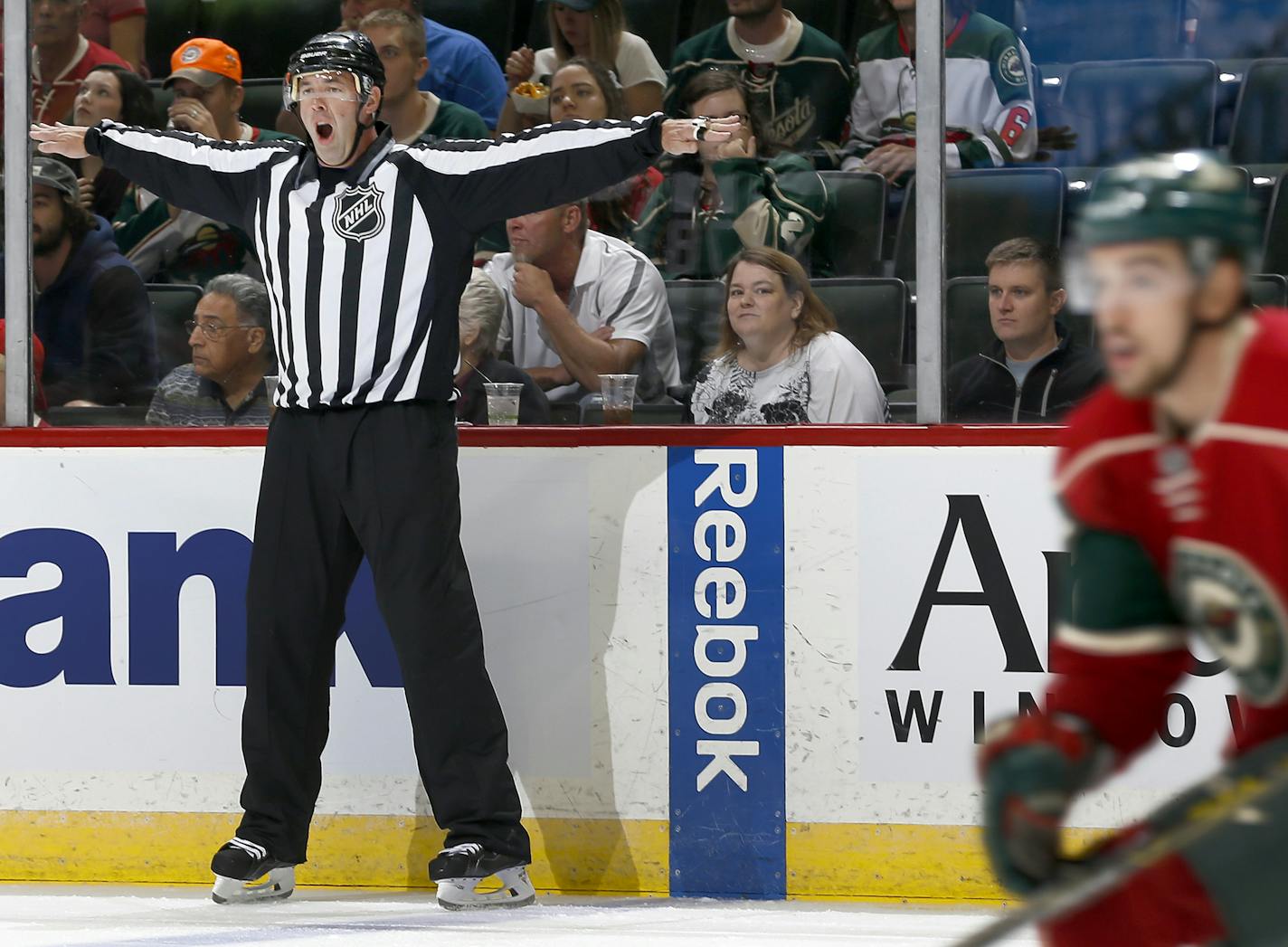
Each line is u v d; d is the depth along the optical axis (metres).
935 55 11.47
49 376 13.34
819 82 13.38
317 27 14.52
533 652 11.78
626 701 11.65
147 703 12.06
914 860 11.28
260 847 11.23
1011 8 12.93
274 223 11.36
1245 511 4.79
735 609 11.51
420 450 11.05
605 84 14.17
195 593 12.03
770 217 13.19
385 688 11.91
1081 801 11.08
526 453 11.77
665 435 11.58
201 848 11.99
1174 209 4.71
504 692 11.80
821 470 11.40
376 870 11.93
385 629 11.90
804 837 11.41
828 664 11.38
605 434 11.66
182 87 14.20
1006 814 5.13
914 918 10.68
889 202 13.12
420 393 11.12
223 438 11.98
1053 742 5.13
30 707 12.16
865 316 12.80
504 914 10.84
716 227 13.25
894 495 11.31
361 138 11.30
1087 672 5.29
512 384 12.87
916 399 11.70
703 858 11.52
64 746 12.13
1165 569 5.20
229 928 10.34
